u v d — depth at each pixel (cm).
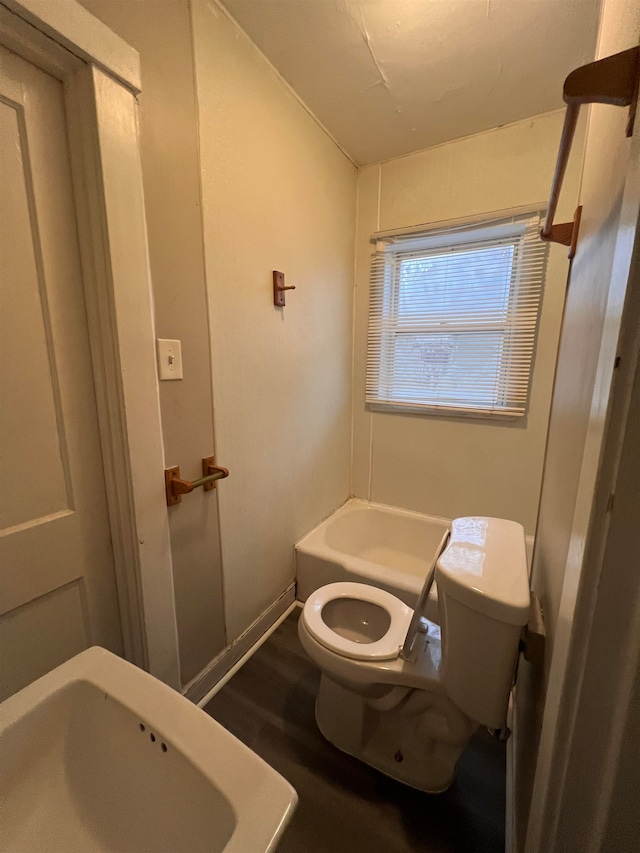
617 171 51
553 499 90
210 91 114
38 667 94
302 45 128
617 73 40
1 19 68
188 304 114
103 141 84
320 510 212
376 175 205
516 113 163
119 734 56
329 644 110
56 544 94
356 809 103
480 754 119
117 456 100
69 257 89
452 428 210
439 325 204
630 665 36
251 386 147
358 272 220
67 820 53
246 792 45
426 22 120
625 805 38
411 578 166
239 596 152
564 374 98
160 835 50
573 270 100
